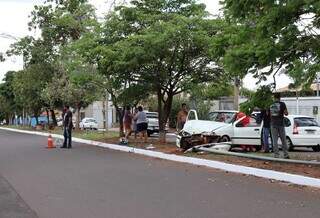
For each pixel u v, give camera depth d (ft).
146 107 181.68
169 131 150.71
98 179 46.91
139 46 75.25
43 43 162.71
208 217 29.81
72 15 131.23
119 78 82.89
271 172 44.80
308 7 42.80
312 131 75.97
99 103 257.75
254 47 47.96
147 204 34.32
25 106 215.72
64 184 44.29
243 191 38.52
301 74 47.91
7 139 123.13
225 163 52.21
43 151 81.25
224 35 53.16
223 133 69.87
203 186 41.39
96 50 78.84
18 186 43.96
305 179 40.70
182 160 60.03
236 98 99.09
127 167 55.93
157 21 77.15
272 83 51.49
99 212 32.04
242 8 47.83
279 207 32.17
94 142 99.45
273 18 45.60
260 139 70.38
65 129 88.89
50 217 31.01
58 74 156.87
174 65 79.15
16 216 31.55
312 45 47.14
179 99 162.09
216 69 80.23
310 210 31.07
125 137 89.10
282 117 54.60
